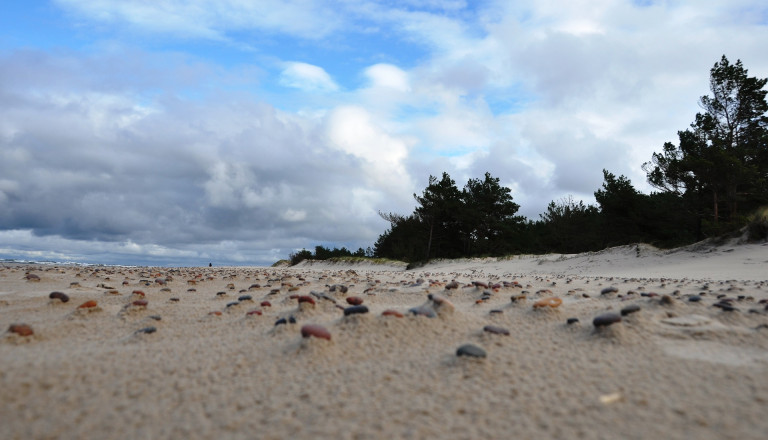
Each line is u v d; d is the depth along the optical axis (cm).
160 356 62
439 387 50
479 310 96
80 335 75
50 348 66
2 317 91
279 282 178
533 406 45
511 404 45
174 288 159
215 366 58
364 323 71
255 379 53
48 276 185
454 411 44
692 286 148
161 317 87
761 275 193
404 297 118
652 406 44
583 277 231
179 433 41
